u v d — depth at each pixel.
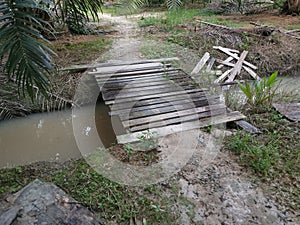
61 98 2.97
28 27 1.24
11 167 2.01
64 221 1.44
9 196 1.61
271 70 4.25
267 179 1.85
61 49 4.04
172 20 5.83
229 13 7.25
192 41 4.58
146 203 1.64
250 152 2.06
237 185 1.80
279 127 2.46
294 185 1.80
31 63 1.24
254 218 1.56
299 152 2.11
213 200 1.68
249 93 2.91
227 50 4.46
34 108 2.86
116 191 1.71
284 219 1.55
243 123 2.52
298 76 4.22
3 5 1.21
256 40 4.77
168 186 1.78
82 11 2.66
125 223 1.50
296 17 6.57
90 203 1.60
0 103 2.75
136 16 6.74
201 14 7.00
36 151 2.34
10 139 2.54
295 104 2.90
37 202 1.54
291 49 4.56
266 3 7.47
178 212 1.59
